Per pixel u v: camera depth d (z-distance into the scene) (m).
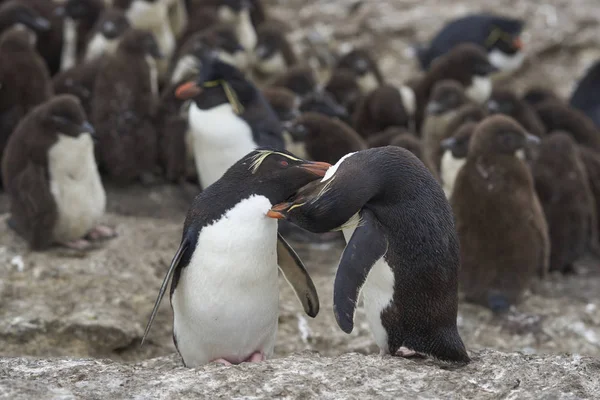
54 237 13.52
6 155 13.48
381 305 8.83
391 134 15.81
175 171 16.38
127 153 16.09
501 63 24.34
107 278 12.75
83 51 20.00
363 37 27.27
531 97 21.38
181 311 9.23
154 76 17.08
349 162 8.62
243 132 14.26
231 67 14.38
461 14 28.22
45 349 11.48
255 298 9.04
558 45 27.09
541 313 13.23
